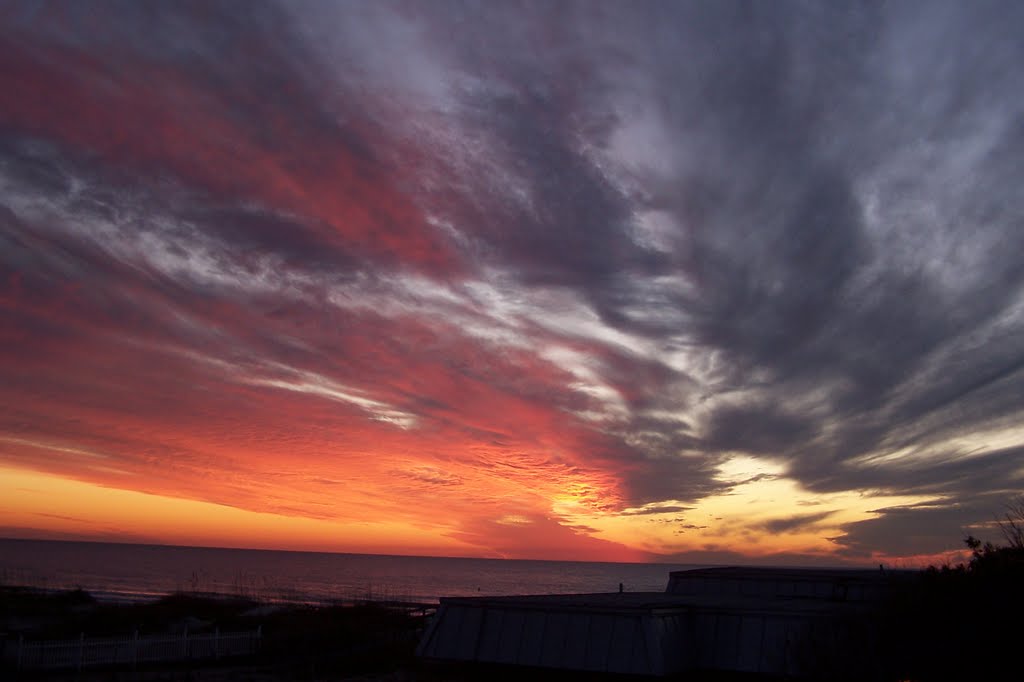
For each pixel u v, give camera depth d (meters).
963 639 14.09
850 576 24.00
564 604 19.38
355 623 36.22
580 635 18.47
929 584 15.73
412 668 24.42
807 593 24.00
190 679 25.34
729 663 18.06
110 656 27.02
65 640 28.31
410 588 121.44
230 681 25.16
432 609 43.59
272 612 41.62
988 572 15.23
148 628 34.12
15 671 24.91
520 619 19.59
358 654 30.14
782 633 17.64
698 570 27.16
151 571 148.12
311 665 27.39
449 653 20.16
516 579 174.62
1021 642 13.48
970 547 16.42
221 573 152.62
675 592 26.89
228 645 30.20
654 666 17.19
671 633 18.25
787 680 16.77
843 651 15.59
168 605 42.91
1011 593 14.16
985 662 13.76
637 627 17.80
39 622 35.25
